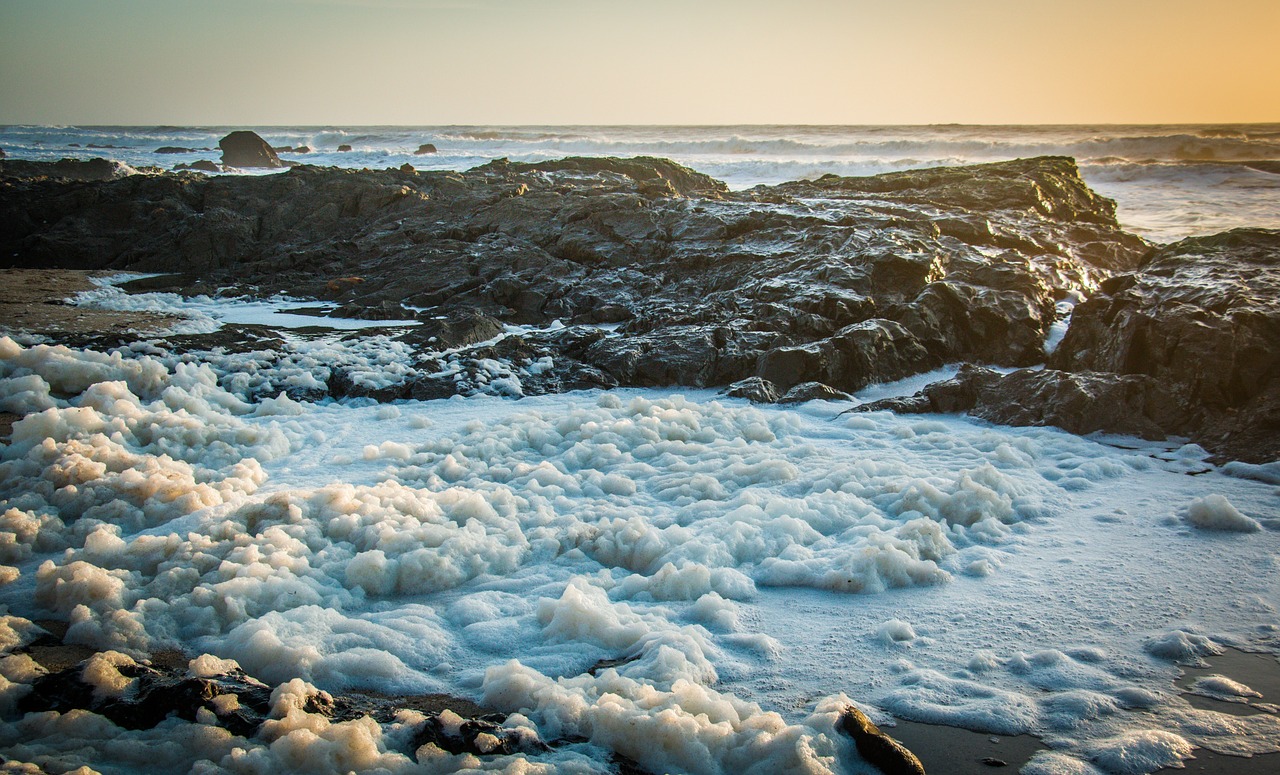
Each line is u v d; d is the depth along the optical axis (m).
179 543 5.87
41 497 6.78
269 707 4.07
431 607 5.50
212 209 21.14
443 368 11.38
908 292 13.45
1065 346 11.80
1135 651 4.92
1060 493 7.57
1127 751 3.96
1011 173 22.14
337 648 4.81
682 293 14.93
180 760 3.72
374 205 21.59
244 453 8.40
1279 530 6.67
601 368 11.78
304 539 6.15
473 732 3.89
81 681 4.23
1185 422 9.30
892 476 7.66
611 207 18.31
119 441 8.02
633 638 4.94
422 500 6.73
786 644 5.06
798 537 6.41
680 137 83.12
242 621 5.12
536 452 8.66
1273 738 4.11
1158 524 6.85
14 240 21.47
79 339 11.84
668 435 8.86
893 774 3.79
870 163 41.97
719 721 4.08
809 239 15.62
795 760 3.75
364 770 3.63
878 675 4.71
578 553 6.22
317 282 17.23
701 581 5.67
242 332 12.79
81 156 55.69
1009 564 6.15
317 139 76.31
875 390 11.52
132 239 20.84
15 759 3.61
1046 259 16.23
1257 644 4.99
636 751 3.91
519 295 15.37
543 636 5.07
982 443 8.78
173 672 4.55
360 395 10.77
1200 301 10.20
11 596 5.45
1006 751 4.05
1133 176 34.59
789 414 9.62
